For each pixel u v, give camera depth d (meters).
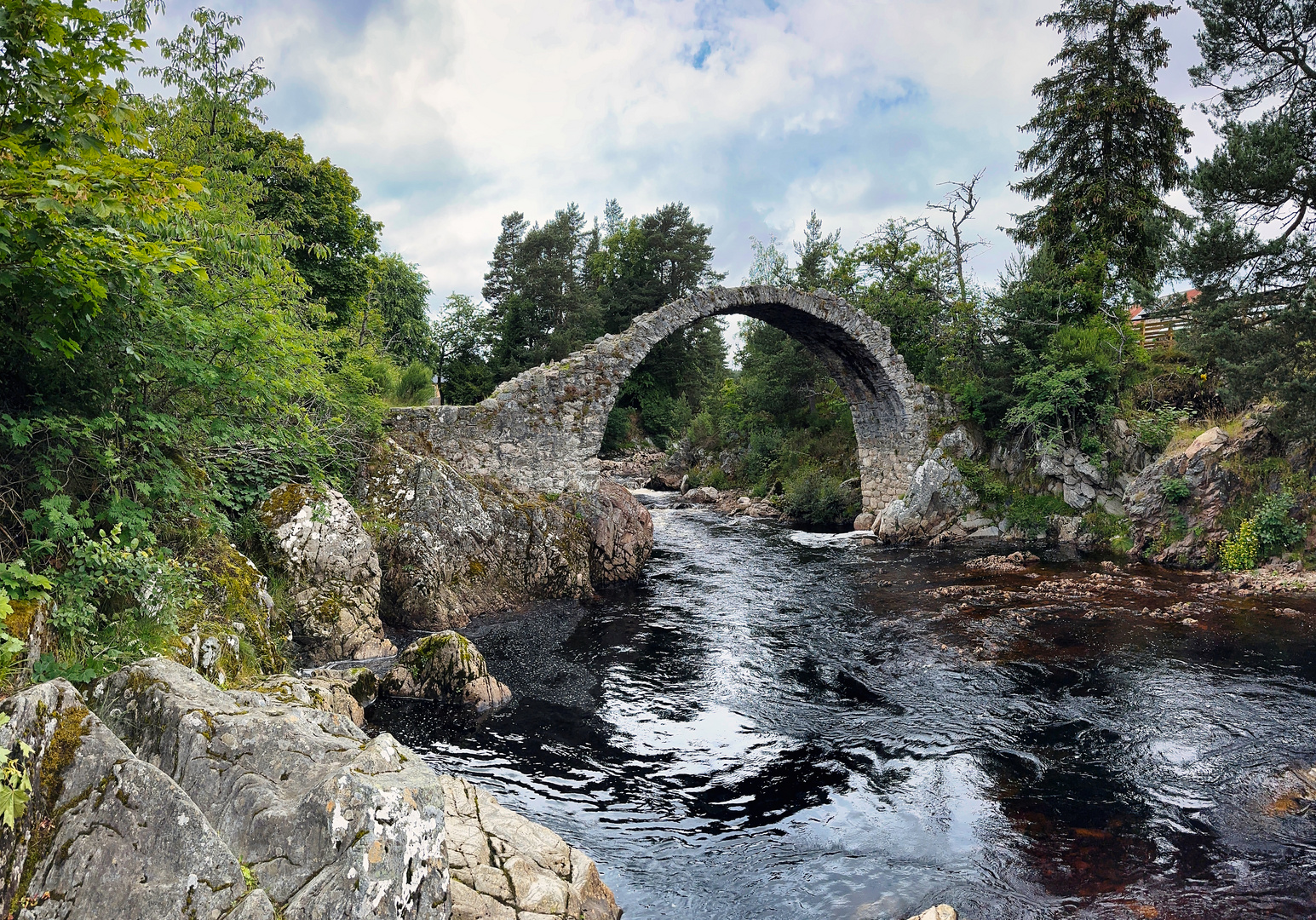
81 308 4.65
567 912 4.38
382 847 3.02
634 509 16.95
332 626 9.79
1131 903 5.21
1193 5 18.72
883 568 17.52
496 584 13.34
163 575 5.68
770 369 31.52
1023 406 20.84
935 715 8.73
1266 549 15.14
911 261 27.02
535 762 7.36
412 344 37.44
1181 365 20.69
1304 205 16.38
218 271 7.76
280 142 19.95
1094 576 15.51
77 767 2.98
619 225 62.72
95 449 5.51
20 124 3.98
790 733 8.21
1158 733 8.05
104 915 2.77
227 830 3.22
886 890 5.39
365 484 12.70
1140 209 22.55
